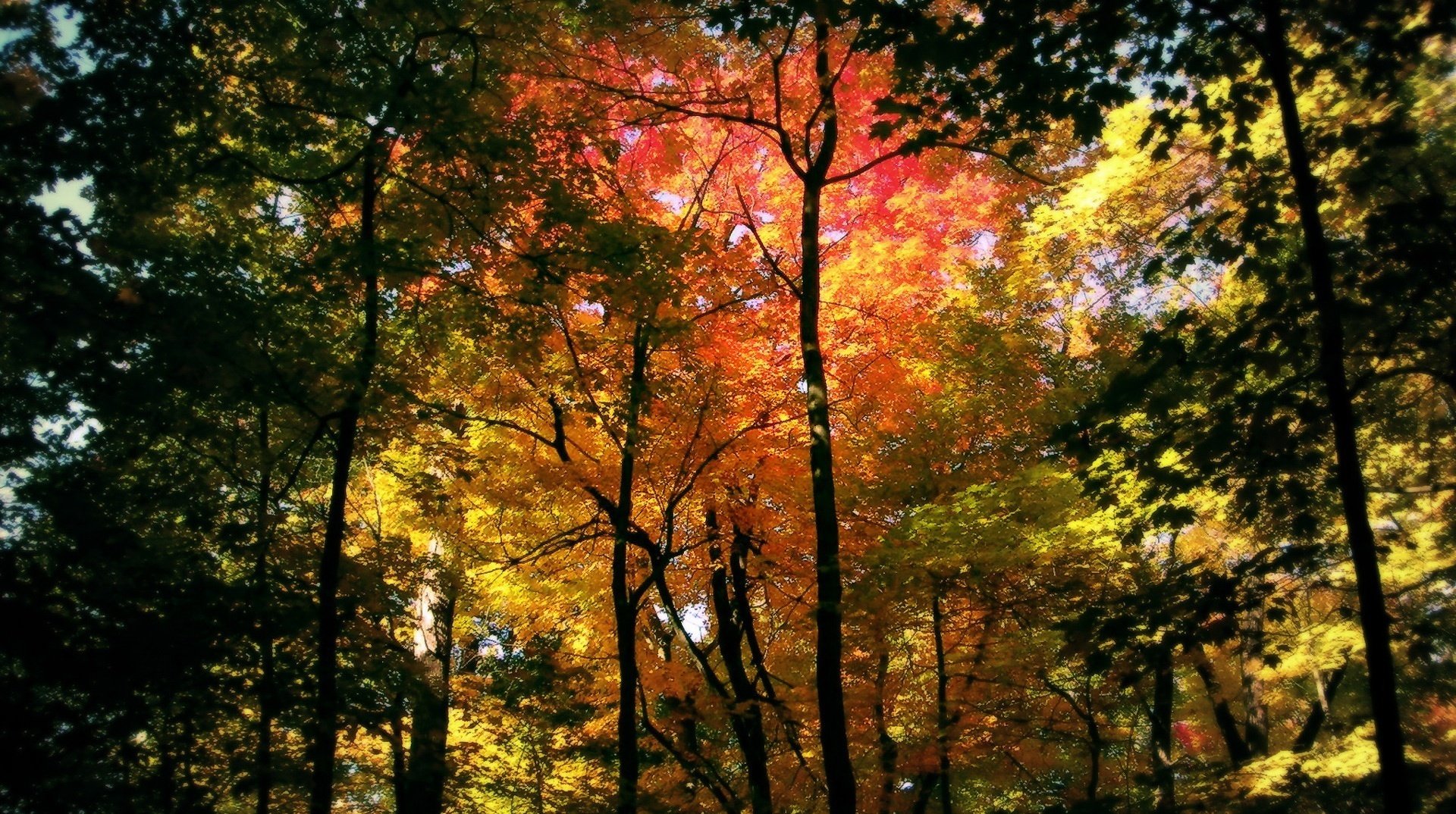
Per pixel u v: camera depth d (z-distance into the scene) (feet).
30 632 24.76
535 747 41.14
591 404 36.65
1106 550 38.47
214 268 31.76
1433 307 23.97
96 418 29.53
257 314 30.91
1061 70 23.90
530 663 42.73
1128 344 40.37
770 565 42.83
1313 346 24.59
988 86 24.50
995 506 36.73
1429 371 23.21
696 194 41.93
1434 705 32.86
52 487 27.63
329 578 30.50
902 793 42.47
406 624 43.96
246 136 32.12
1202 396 30.86
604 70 37.93
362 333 33.47
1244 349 24.72
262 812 31.42
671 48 36.91
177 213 35.76
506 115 33.73
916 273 42.04
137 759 28.14
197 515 32.71
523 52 34.22
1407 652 25.58
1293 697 65.16
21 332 26.78
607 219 35.14
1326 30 23.73
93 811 25.02
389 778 39.06
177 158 31.78
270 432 38.91
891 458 41.86
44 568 26.84
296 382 31.81
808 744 43.88
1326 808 29.04
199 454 36.29
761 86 37.88
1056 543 35.86
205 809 27.91
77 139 27.91
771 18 25.62
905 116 25.46
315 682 31.65
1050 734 43.55
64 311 26.63
